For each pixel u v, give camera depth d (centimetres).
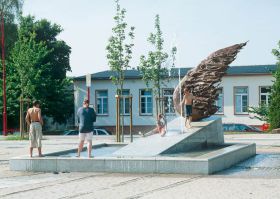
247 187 1167
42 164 1579
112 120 5503
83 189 1202
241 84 5225
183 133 1844
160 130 2114
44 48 5109
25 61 4944
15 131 5375
